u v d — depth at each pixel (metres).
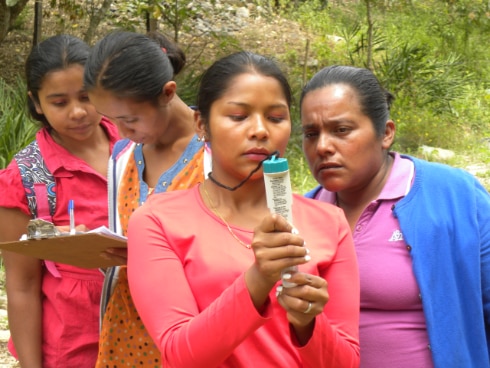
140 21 13.69
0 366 6.07
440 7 18.64
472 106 15.36
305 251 2.35
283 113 2.69
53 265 3.73
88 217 3.78
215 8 14.73
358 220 3.29
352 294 2.70
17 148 9.43
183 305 2.57
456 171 3.34
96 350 3.77
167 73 3.34
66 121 3.69
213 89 2.71
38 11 13.01
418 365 3.13
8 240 3.75
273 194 2.38
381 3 18.14
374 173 3.30
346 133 3.20
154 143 3.49
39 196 3.71
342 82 3.23
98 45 3.33
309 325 2.47
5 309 7.00
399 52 15.33
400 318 3.17
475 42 17.81
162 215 2.71
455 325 3.13
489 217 3.25
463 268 3.18
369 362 3.17
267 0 17.59
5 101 10.60
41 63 3.69
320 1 18.67
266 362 2.62
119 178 3.54
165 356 2.51
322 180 3.26
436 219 3.20
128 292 3.37
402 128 13.66
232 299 2.40
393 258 3.19
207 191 2.78
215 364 2.46
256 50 16.05
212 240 2.67
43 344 3.80
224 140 2.67
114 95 3.26
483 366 3.17
